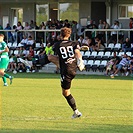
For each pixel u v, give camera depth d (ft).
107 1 312.91
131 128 96.48
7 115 112.37
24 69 278.46
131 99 144.77
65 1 328.49
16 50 289.74
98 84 198.08
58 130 93.86
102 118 108.27
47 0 323.37
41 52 276.41
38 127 97.14
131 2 312.71
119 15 316.60
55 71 271.08
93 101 139.44
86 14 325.62
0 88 178.70
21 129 94.89
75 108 105.60
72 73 105.19
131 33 279.49
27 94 157.99
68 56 105.19
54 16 335.67
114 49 269.23
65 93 105.60
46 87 182.80
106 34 277.64
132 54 261.85
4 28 334.65
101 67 262.67
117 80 220.23
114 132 91.97
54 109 122.31
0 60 178.70
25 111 118.83
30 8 341.82
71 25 296.51
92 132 91.91
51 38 286.87
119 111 119.14
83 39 278.26
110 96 152.76
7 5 349.82
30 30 289.33
